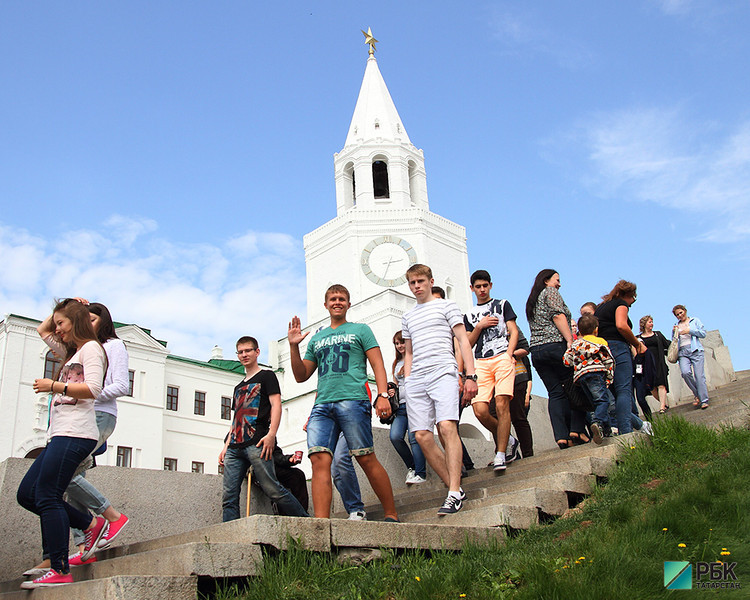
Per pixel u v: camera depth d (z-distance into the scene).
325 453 6.86
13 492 7.34
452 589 4.91
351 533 5.69
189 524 8.49
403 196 51.31
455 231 52.38
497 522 6.73
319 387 7.15
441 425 7.54
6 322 37.44
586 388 9.20
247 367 8.29
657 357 14.02
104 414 6.69
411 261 48.59
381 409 7.16
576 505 7.48
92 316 7.11
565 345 9.73
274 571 5.05
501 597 4.68
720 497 6.00
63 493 5.62
